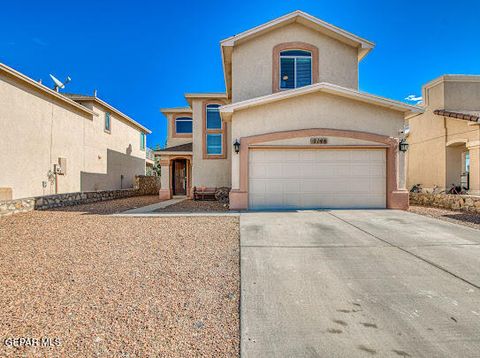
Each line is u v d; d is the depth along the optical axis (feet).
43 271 16.07
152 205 47.14
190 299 13.01
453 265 17.19
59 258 18.25
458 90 52.03
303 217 32.09
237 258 18.52
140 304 12.48
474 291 13.82
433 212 36.29
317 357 9.20
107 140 69.97
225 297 13.25
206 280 15.08
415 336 10.25
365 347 9.68
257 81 45.52
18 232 25.22
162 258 18.38
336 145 38.14
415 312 11.91
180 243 21.76
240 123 38.45
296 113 38.45
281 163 38.65
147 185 84.28
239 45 45.85
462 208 37.45
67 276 15.40
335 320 11.34
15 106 42.55
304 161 38.68
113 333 10.36
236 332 10.58
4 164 40.81
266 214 34.24
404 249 20.26
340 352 9.43
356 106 38.63
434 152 53.88
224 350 9.55
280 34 46.06
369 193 38.73
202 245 21.26
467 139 46.50
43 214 35.50
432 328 10.74
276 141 38.19
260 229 26.25
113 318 11.34
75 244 21.38
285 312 11.95
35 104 46.39
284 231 25.50
